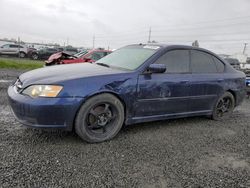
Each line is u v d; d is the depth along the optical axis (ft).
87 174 8.48
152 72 12.50
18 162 8.88
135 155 10.23
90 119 11.17
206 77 14.88
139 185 8.10
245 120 17.17
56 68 12.66
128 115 12.18
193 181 8.61
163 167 9.41
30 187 7.50
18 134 11.47
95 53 32.68
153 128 13.87
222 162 10.26
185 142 12.12
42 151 9.94
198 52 15.12
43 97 9.95
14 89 11.21
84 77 10.89
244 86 17.69
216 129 14.62
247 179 9.04
